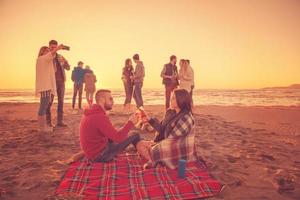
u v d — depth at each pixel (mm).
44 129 6102
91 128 3736
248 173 3623
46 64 5793
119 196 2809
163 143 3695
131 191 2926
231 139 5746
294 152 4809
